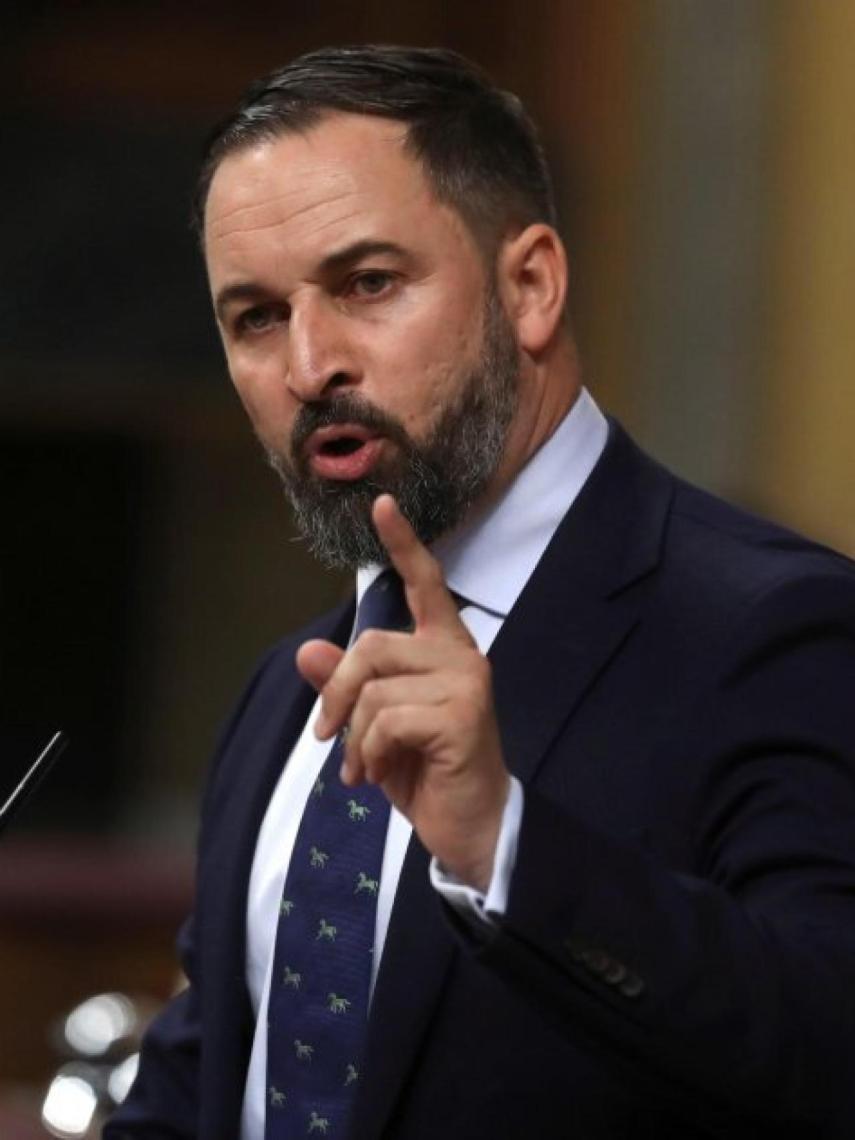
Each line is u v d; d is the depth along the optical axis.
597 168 28.72
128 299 29.22
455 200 7.26
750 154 27.08
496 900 5.95
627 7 28.55
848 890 6.36
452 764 5.87
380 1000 6.84
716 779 6.72
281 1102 7.11
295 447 7.16
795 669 6.76
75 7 29.42
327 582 35.03
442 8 30.97
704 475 27.16
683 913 6.07
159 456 35.22
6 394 30.69
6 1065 25.77
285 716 7.91
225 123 7.43
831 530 25.98
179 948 8.25
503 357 7.32
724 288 27.22
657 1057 6.02
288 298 7.12
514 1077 6.71
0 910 26.02
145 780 35.22
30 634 35.38
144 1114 8.17
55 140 29.17
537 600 7.22
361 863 7.14
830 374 26.30
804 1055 6.07
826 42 26.41
